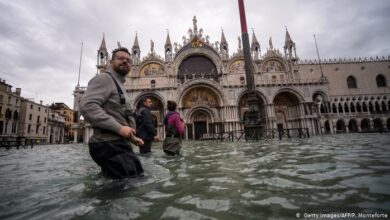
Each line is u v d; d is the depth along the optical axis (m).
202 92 47.06
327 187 3.28
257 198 2.88
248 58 26.56
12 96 54.06
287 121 49.09
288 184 3.54
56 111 81.88
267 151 9.18
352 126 56.88
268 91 46.12
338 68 58.56
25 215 2.44
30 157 11.09
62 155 12.15
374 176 3.82
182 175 4.50
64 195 3.19
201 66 50.56
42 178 4.53
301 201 2.71
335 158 6.22
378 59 59.31
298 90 46.53
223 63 49.62
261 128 23.12
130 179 4.12
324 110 53.31
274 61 51.56
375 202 2.57
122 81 5.21
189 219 2.26
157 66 49.66
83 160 8.55
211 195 3.08
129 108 4.99
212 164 6.04
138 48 50.50
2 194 3.27
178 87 44.81
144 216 2.37
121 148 4.32
